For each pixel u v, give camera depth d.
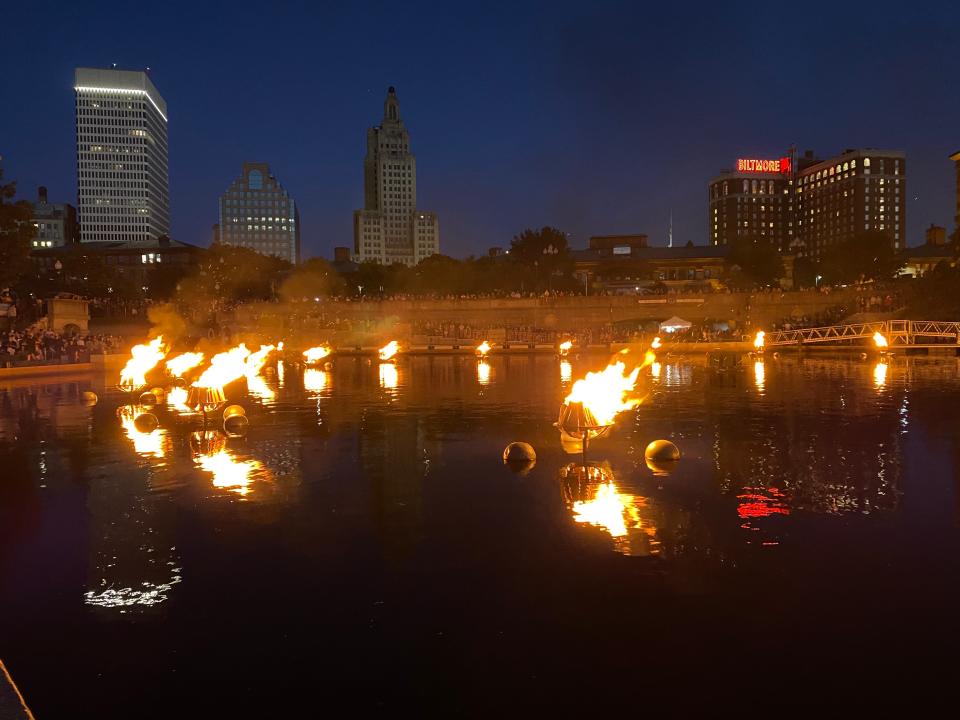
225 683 4.84
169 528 8.33
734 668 4.91
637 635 5.42
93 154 198.50
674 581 6.48
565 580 6.54
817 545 7.43
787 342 56.06
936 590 6.19
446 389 26.38
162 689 4.77
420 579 6.61
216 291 89.81
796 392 23.83
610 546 7.50
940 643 5.23
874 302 66.94
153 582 6.62
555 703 4.52
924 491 9.68
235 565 7.05
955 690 4.60
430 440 14.53
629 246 117.12
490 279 98.62
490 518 8.59
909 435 14.51
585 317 79.44
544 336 70.44
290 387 27.52
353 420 17.66
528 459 12.11
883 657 5.04
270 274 100.44
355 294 103.69
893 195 191.00
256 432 15.75
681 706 4.45
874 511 8.70
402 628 5.61
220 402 16.77
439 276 99.44
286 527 8.30
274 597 6.24
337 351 59.22
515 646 5.28
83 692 4.74
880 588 6.26
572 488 10.12
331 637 5.47
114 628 5.68
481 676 4.86
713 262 110.06
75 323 60.62
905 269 110.50
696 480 10.58
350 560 7.15
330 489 10.17
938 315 56.78
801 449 13.05
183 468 11.79
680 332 68.44
